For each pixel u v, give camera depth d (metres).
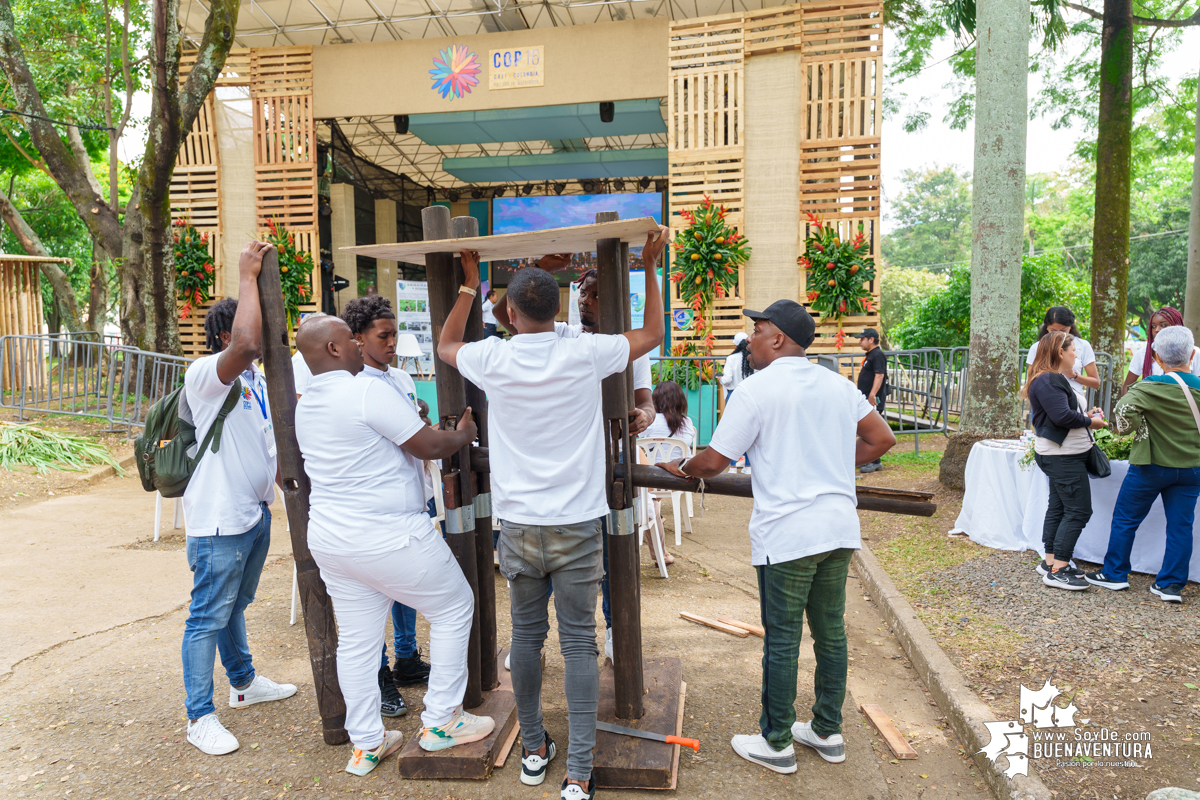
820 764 2.80
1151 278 29.64
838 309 10.92
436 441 2.62
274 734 3.01
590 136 14.45
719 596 4.70
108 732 3.01
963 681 3.31
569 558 2.40
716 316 11.48
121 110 16.23
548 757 2.73
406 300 11.29
